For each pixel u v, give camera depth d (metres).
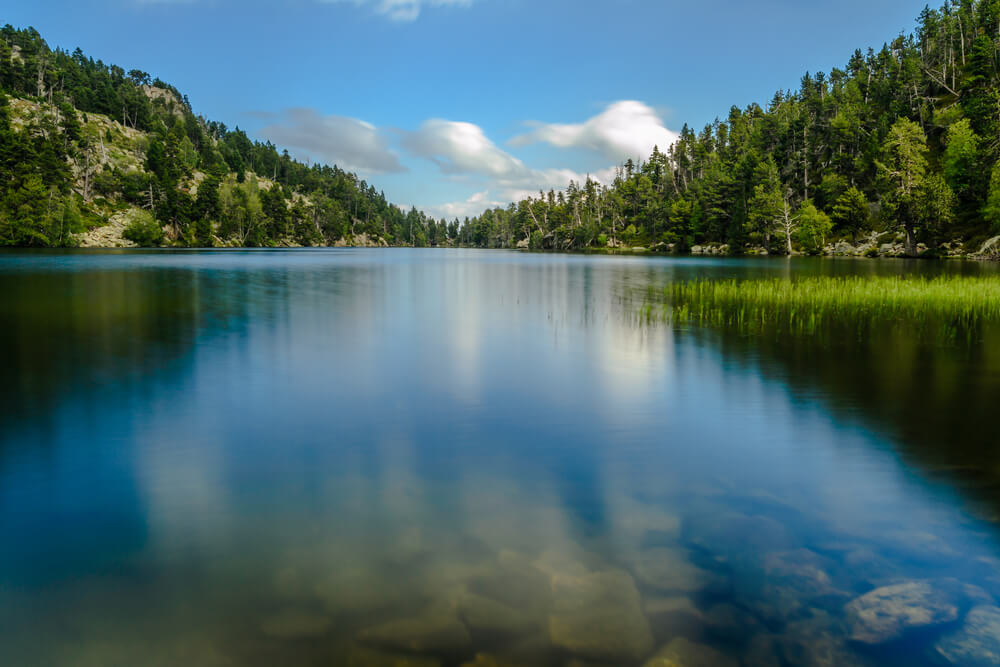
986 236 85.69
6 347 18.91
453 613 4.86
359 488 7.81
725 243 140.00
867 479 8.17
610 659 4.23
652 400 12.73
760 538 6.31
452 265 88.38
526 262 100.25
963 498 7.48
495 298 37.44
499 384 14.22
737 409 12.01
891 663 4.25
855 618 4.79
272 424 10.87
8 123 149.12
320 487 7.86
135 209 170.62
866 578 5.46
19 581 5.49
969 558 5.86
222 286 43.31
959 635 4.54
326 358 17.48
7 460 8.94
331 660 4.25
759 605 4.98
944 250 88.19
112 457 9.09
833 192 117.62
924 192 89.25
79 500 7.45
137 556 5.96
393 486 7.86
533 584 5.33
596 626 4.64
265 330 22.97
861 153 127.38
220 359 17.17
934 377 15.09
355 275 60.88
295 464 8.78
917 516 6.92
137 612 4.96
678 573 5.52
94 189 168.38
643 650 4.34
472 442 9.83
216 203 186.38
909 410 11.94
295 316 27.39
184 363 16.59
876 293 32.53
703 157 182.50
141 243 155.50
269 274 58.69
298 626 4.70
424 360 17.17
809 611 4.88
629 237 187.75
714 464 8.79
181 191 181.12
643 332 22.91
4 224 115.75
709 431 10.49
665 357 17.81
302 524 6.70
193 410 11.76
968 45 146.62
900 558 5.86
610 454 9.23
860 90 157.88
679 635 4.54
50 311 27.80
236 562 5.81
